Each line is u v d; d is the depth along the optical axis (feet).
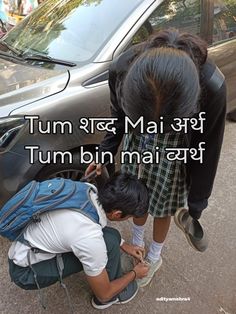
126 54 4.11
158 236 6.21
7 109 6.05
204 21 8.71
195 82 3.11
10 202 4.68
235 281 6.51
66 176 7.09
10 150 6.07
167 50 3.15
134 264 6.69
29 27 8.63
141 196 4.73
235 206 8.36
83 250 4.53
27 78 6.77
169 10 7.82
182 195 5.50
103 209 4.79
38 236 4.68
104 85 6.88
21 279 5.06
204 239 5.50
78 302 6.04
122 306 6.01
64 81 6.63
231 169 9.62
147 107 3.16
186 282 6.48
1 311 5.85
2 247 6.93
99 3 7.90
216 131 4.27
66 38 7.68
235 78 9.90
